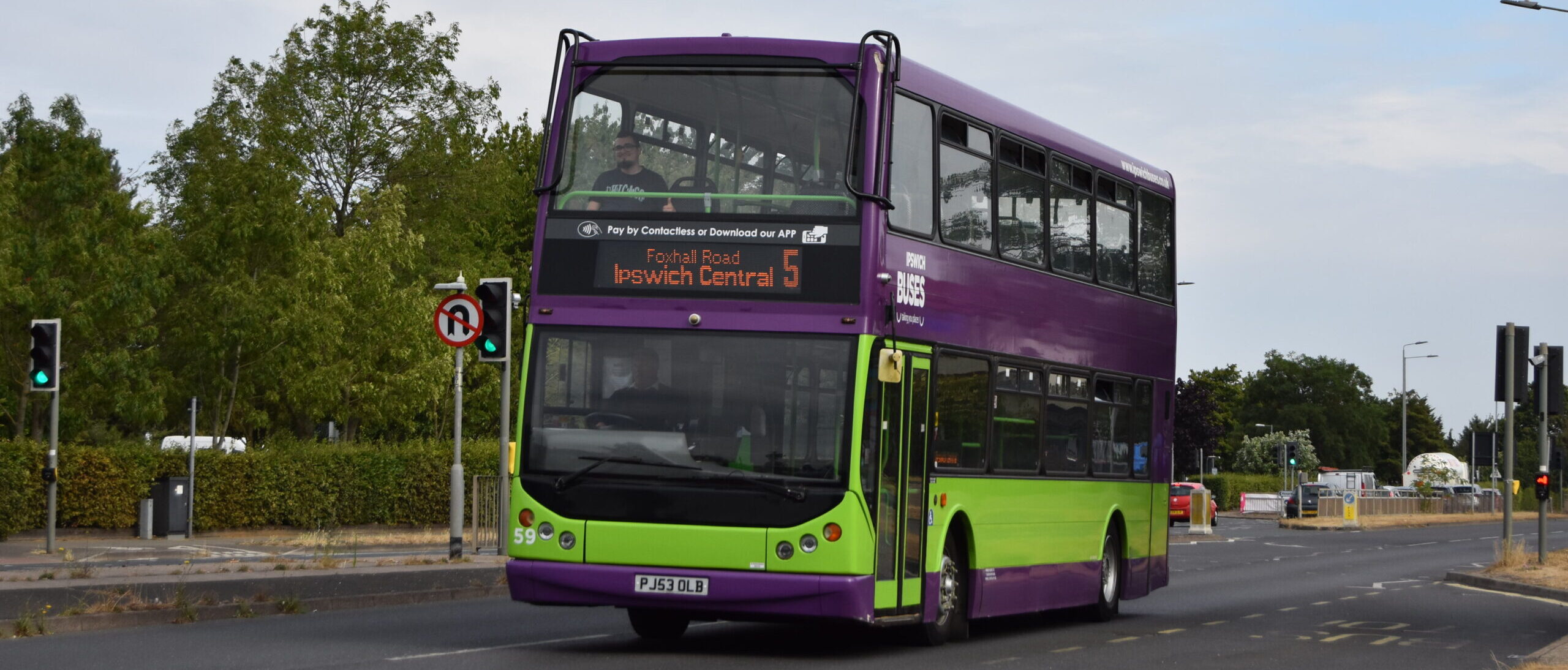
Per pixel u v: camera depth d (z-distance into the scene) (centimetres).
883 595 1401
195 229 4550
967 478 1574
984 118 1639
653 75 1434
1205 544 4897
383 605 2050
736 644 1589
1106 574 1970
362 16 5488
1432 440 18212
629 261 1403
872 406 1379
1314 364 17800
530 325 1416
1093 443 1897
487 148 5875
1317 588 2861
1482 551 4569
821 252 1384
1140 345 2039
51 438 2666
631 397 1384
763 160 1408
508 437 2653
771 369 1370
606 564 1366
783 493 1348
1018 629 1877
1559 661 1523
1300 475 8700
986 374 1619
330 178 5509
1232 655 1602
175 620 1747
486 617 1867
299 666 1309
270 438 4628
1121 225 1994
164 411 4203
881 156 1405
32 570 2111
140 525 3300
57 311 3906
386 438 5369
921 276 1480
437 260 5672
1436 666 1552
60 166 4025
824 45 1423
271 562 2278
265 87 5409
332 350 4472
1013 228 1692
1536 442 16612
